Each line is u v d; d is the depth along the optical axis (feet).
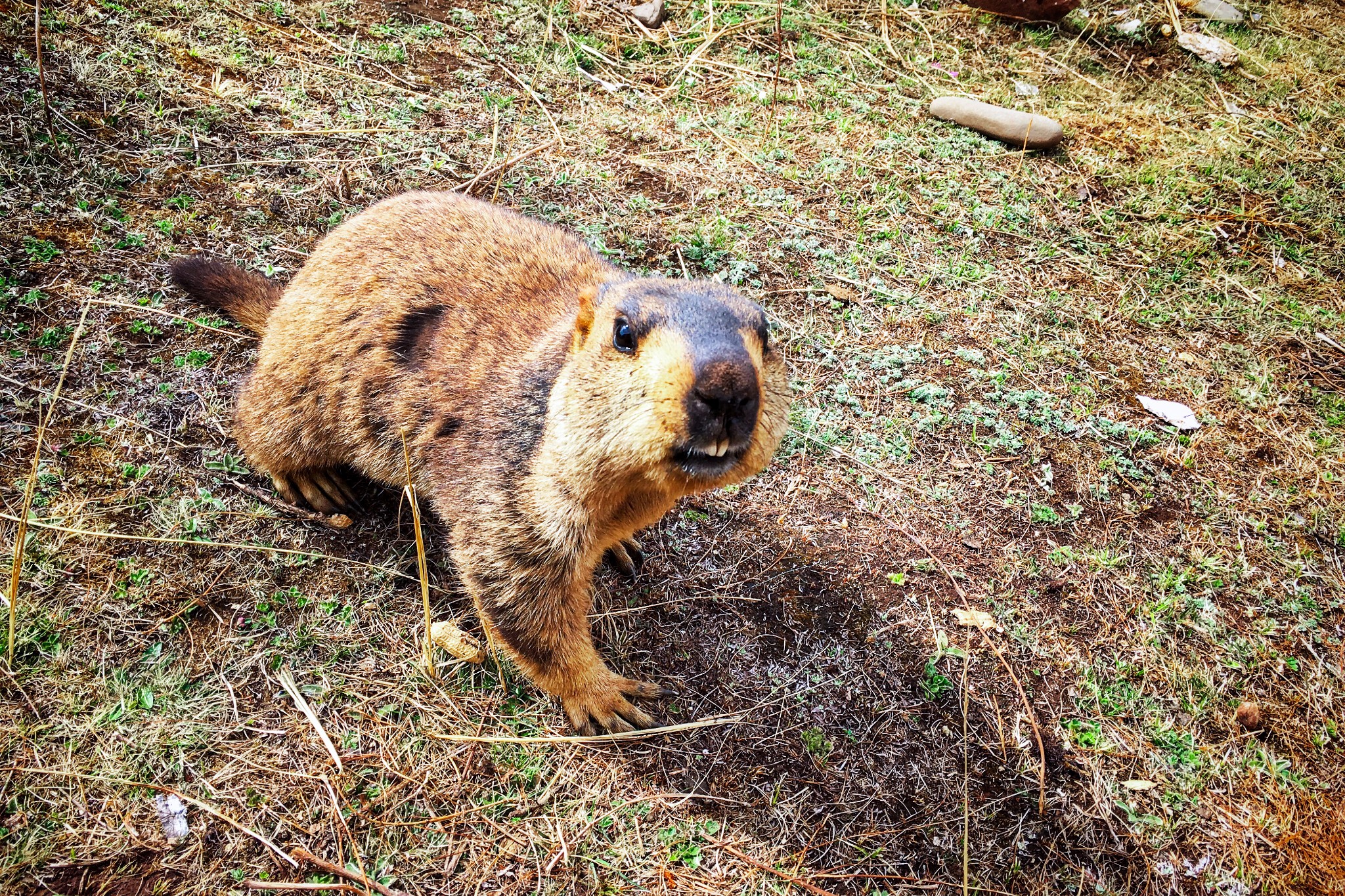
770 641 2.15
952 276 3.00
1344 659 2.27
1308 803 2.04
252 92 3.00
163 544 2.04
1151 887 1.90
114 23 3.01
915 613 2.23
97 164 2.62
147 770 1.76
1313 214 3.49
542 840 1.80
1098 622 2.27
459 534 1.88
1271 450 2.69
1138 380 2.83
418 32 3.45
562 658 1.88
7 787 1.70
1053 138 3.55
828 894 1.81
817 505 2.40
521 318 1.98
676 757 1.94
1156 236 3.30
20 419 2.14
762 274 2.89
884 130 3.54
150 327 2.36
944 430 2.60
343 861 1.72
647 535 2.29
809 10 4.09
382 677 1.96
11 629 1.79
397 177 2.87
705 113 3.46
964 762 2.02
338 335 2.06
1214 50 4.25
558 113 3.30
